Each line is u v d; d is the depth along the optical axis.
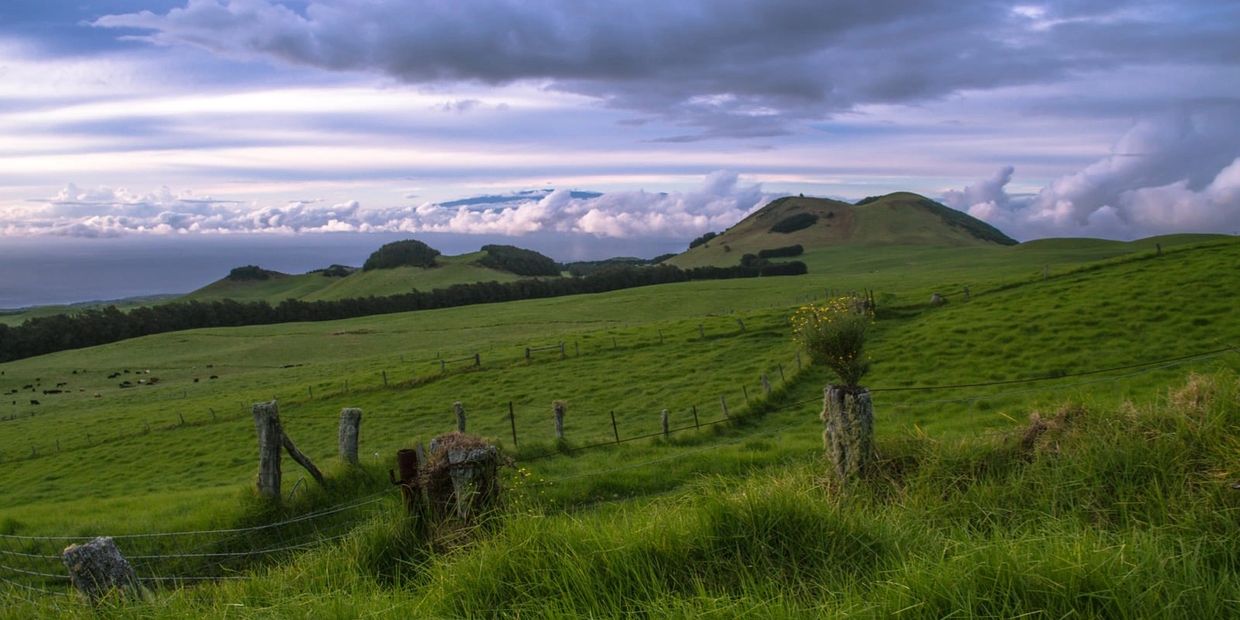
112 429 44.97
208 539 11.93
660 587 4.28
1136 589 3.57
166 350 92.00
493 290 133.25
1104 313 32.09
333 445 33.22
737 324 47.28
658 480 14.42
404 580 6.39
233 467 32.53
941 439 7.15
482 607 4.49
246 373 72.06
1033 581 3.69
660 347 44.31
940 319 37.81
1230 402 5.86
